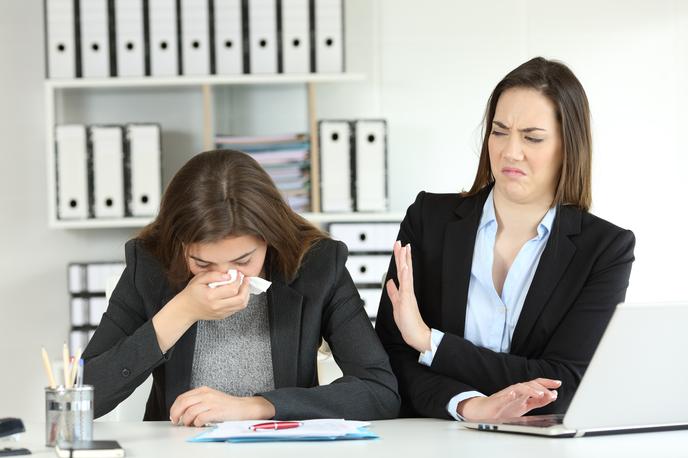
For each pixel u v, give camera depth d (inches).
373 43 153.6
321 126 141.9
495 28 153.3
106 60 141.3
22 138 152.3
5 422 59.0
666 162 151.8
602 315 71.1
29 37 152.4
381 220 144.9
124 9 140.9
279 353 72.7
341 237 142.2
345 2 153.4
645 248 151.5
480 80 153.3
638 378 55.5
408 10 153.5
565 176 72.7
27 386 152.0
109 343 71.8
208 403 64.7
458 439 57.0
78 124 145.7
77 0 141.3
